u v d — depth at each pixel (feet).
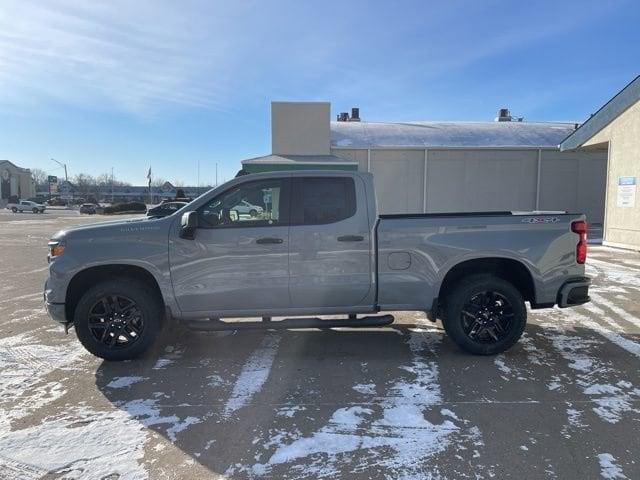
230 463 10.59
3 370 16.17
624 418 12.51
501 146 74.23
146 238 16.40
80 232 16.53
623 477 9.93
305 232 16.57
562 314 23.15
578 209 76.02
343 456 10.84
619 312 23.48
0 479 9.96
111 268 16.80
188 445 11.32
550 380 15.05
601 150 56.29
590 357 17.13
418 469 10.30
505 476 10.02
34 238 70.49
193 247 16.44
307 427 12.16
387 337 19.76
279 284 16.63
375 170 74.33
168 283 16.48
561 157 75.20
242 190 16.94
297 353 17.83
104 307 16.67
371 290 16.88
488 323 17.20
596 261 39.91
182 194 97.86
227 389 14.55
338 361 16.93
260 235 16.49
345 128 82.33
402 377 15.37
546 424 12.20
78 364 16.72
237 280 16.56
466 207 75.25
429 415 12.73
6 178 314.35
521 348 18.13
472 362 16.70
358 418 12.60
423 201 74.79
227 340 19.42
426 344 18.78
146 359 17.20
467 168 74.79
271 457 10.81
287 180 16.98
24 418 12.71
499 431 11.87
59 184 410.52
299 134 72.64
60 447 11.23
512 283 18.17
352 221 16.72
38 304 25.81
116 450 11.11
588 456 10.72
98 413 12.98
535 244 16.93
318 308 17.01
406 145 74.28
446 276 17.40
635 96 44.83
